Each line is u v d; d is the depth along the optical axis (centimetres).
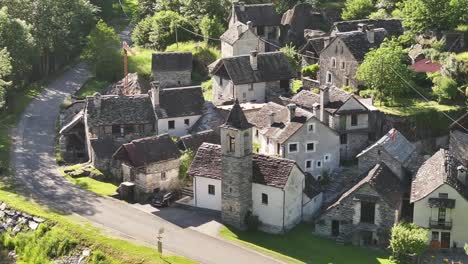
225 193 7575
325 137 8700
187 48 13588
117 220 7562
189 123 9894
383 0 13425
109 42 13200
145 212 7862
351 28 11712
